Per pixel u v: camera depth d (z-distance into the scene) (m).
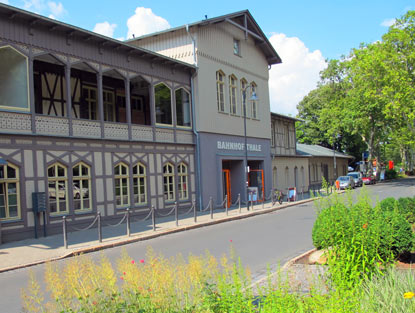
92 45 19.23
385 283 5.20
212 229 18.23
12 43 15.76
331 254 6.46
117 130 20.12
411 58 30.06
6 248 13.98
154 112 22.62
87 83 23.08
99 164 19.00
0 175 15.10
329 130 54.69
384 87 30.67
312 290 4.82
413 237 8.98
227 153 28.45
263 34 32.84
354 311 4.50
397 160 111.00
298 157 43.62
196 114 25.72
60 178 17.16
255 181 33.59
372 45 35.81
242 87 31.58
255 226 18.52
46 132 16.69
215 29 27.97
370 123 52.16
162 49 26.89
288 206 29.31
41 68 20.41
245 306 4.96
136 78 22.97
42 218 16.25
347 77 52.62
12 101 15.73
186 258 11.20
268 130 34.97
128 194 20.56
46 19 16.44
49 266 5.20
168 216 22.77
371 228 6.80
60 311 4.59
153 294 4.73
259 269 9.62
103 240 15.17
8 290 8.91
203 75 26.25
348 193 7.46
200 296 4.99
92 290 4.80
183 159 24.53
